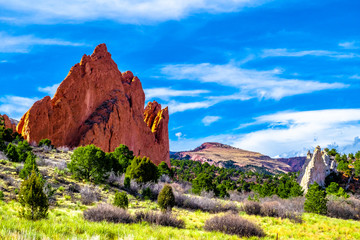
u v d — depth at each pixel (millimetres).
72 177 31234
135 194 33625
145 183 38469
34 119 58406
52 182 27172
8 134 50625
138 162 39812
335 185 65250
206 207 32250
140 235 13469
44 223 13602
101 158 32469
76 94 69500
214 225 21938
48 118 61219
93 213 19172
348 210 38281
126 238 12062
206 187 48531
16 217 15578
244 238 20172
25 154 33031
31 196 15680
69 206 21906
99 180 32375
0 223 11688
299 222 29547
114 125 75125
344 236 24453
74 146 65000
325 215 37625
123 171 44469
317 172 77625
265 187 62656
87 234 12203
